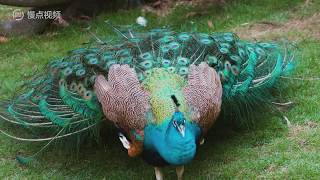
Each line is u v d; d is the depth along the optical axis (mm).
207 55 4949
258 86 5199
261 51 5355
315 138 5129
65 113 4992
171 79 4648
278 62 5320
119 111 4574
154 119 4469
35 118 5160
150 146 4504
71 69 5039
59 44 6930
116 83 4621
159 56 4961
